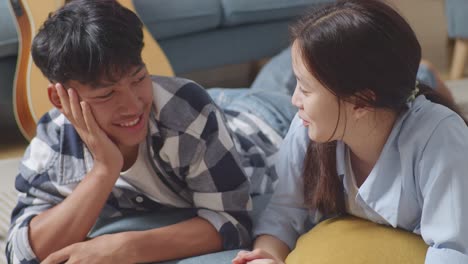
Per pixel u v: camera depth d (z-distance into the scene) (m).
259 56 2.99
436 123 0.98
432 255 0.98
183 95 1.19
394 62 0.93
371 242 1.07
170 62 2.73
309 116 0.99
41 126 1.28
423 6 4.59
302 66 0.95
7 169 2.23
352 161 1.12
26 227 1.17
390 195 1.05
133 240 1.14
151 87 1.11
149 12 2.57
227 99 1.96
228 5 2.78
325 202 1.18
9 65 2.36
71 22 1.02
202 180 1.20
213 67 2.87
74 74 1.02
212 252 1.20
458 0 2.94
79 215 1.14
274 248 1.20
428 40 3.76
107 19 1.02
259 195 1.50
